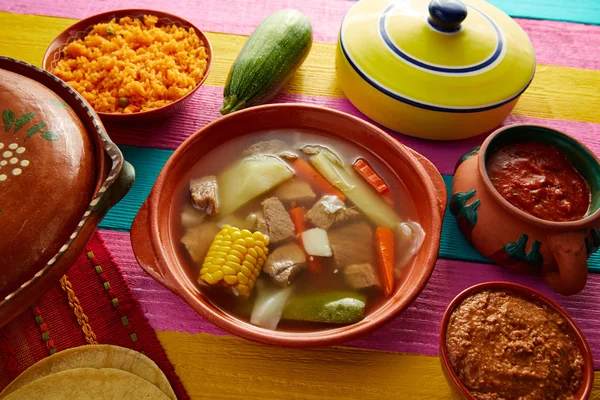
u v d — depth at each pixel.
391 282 0.55
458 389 0.50
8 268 0.46
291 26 0.70
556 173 0.59
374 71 0.66
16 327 0.55
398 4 0.69
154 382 0.52
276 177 0.60
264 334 0.50
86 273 0.58
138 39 0.69
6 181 0.47
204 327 0.57
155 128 0.69
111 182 0.49
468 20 0.68
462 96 0.64
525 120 0.72
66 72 0.65
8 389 0.51
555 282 0.57
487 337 0.52
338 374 0.55
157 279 0.52
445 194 0.58
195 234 0.57
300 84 0.74
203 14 0.80
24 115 0.50
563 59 0.79
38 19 0.77
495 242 0.58
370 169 0.61
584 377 0.51
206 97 0.72
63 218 0.48
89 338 0.55
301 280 0.56
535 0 0.85
